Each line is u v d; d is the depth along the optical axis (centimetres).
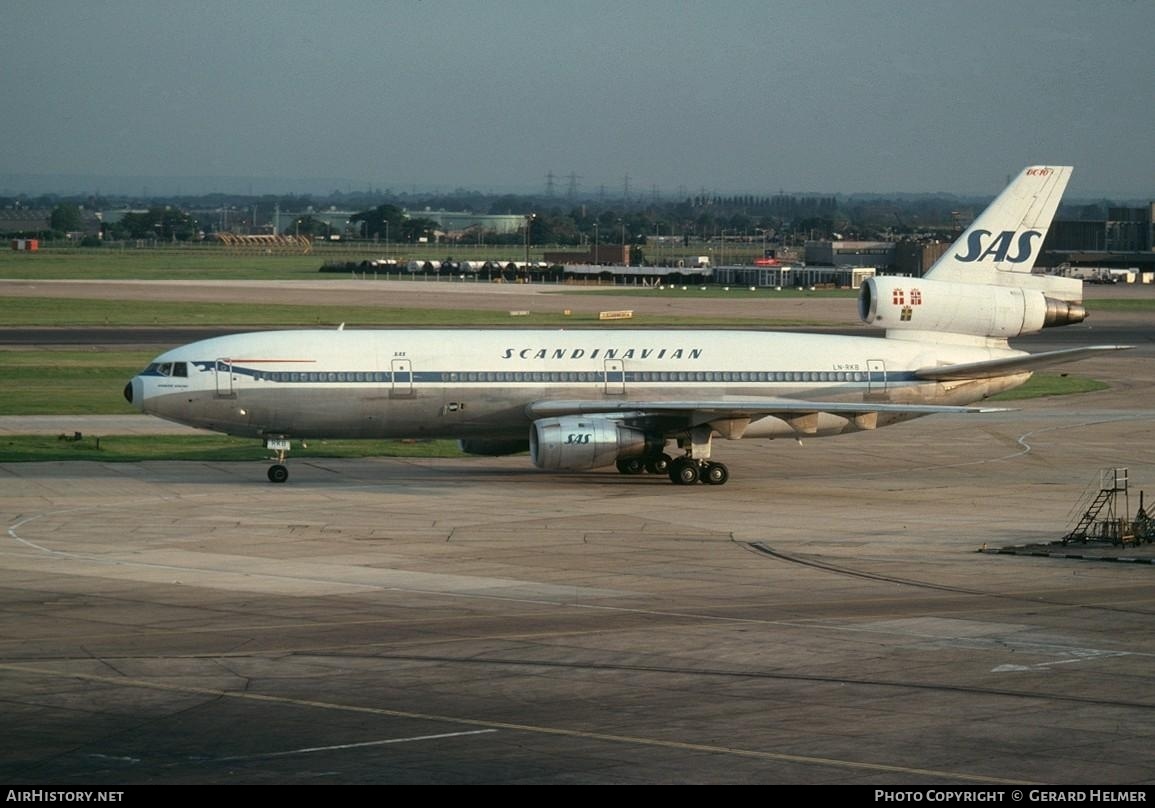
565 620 8075
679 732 5938
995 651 7369
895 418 15038
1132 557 10250
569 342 14575
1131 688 6656
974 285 15438
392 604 8488
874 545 10719
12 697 6419
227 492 13175
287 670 6931
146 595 8681
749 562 9969
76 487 13312
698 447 14200
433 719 6116
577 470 15075
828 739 5841
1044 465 15750
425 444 17088
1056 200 15500
